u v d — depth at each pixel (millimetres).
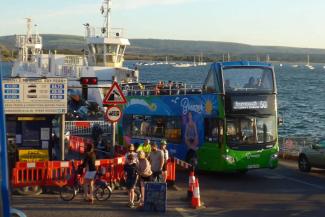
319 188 20219
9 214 3814
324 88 141875
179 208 16047
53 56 49656
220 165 22562
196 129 24016
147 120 27734
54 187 17922
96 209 15562
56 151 27562
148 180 16250
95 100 44844
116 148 24656
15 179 17469
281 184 21250
